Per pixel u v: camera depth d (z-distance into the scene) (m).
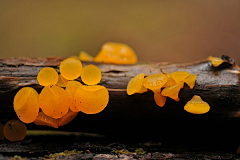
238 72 0.19
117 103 0.19
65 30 0.41
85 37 0.41
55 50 0.40
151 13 0.44
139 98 0.19
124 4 0.44
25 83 0.19
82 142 0.19
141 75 0.19
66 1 0.43
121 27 0.43
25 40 0.40
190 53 0.40
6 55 0.38
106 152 0.19
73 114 0.19
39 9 0.42
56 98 0.18
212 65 0.19
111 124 0.19
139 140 0.20
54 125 0.19
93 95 0.18
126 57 0.23
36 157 0.18
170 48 0.41
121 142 0.20
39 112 0.19
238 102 0.19
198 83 0.19
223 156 0.19
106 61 0.23
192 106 0.18
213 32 0.42
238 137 0.19
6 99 0.19
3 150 0.18
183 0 0.45
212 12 0.43
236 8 0.43
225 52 0.39
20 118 0.18
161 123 0.19
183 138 0.19
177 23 0.43
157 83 0.18
